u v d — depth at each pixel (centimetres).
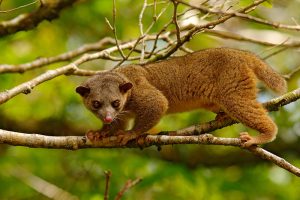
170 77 1056
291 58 1780
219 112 1041
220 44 1780
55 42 1772
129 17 1723
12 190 1595
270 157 909
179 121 1594
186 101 1066
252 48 1744
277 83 1048
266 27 1708
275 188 1579
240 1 1111
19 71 1202
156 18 1059
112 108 1010
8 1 1655
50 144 911
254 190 1558
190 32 998
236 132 1592
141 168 1519
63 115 1614
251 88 1026
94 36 1789
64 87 1662
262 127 991
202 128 986
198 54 1062
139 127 988
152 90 1026
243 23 1731
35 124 1577
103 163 1547
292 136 1572
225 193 1555
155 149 1569
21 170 1611
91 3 1717
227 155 1579
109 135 955
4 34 1311
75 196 1541
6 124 1544
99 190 1502
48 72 1000
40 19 1329
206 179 1508
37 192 1592
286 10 1733
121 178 1506
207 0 1064
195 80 1048
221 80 1032
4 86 1570
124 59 1043
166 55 1055
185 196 1501
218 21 971
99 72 1088
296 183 1612
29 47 1745
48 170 1631
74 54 1259
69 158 1630
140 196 1516
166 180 1536
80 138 930
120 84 1025
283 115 1588
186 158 1562
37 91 1644
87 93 1049
